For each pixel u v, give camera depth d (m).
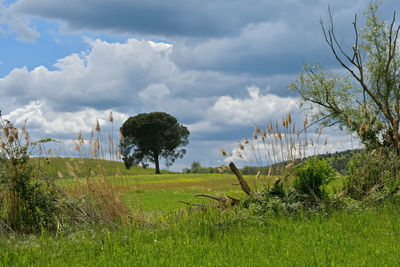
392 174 11.38
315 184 9.95
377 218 8.70
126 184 9.70
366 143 12.69
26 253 6.55
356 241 6.71
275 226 8.05
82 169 9.02
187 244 6.81
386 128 12.84
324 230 7.57
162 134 63.78
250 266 5.31
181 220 8.80
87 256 6.44
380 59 16.58
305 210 9.30
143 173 65.06
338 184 12.60
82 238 7.50
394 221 8.35
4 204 8.94
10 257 6.36
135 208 9.77
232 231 7.78
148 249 6.63
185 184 34.09
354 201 10.09
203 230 7.82
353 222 8.21
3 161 8.73
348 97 18.00
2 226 8.39
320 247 6.36
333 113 18.28
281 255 5.93
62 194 9.22
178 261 5.79
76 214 8.94
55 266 5.85
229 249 6.40
